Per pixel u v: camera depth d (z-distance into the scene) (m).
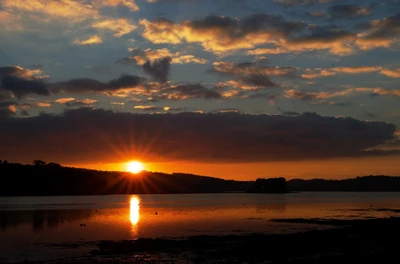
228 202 184.25
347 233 51.34
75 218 90.94
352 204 158.38
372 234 49.78
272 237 51.03
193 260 38.78
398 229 53.12
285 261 36.06
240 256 39.81
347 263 34.06
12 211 115.56
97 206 146.62
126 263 37.91
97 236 58.28
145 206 148.12
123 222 80.38
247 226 71.06
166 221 82.31
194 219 87.06
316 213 105.19
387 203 166.62
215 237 54.38
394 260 34.41
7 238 56.38
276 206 144.25
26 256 42.31
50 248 47.38
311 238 47.72
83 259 40.12
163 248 45.78
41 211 115.88
